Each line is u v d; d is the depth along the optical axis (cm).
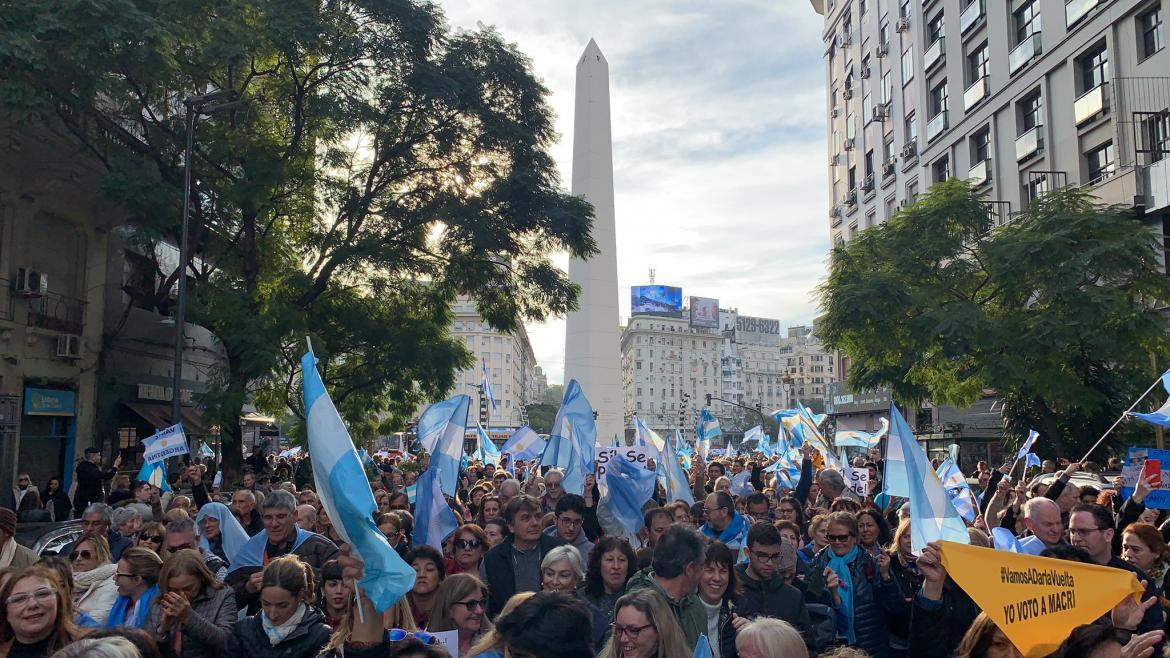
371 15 2211
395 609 486
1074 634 390
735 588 508
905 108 4081
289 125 2352
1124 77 2502
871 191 4466
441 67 2284
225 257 2286
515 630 344
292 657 457
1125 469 911
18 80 1627
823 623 546
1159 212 2320
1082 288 2031
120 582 543
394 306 2709
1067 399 2055
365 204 2361
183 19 1886
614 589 550
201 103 1895
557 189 2534
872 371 2916
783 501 854
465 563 657
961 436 3347
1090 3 2675
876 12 4444
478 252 2403
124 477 1415
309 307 2494
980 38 3384
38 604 438
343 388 2650
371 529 439
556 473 1023
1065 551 495
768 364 18550
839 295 2406
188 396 3019
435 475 718
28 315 2136
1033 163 3017
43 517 1545
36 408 2170
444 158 2431
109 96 1792
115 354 2552
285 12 2012
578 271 3569
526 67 2450
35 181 2133
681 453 2184
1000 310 2334
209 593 531
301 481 2220
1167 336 2052
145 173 1919
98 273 2453
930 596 471
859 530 609
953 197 2422
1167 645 392
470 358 2728
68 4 1602
